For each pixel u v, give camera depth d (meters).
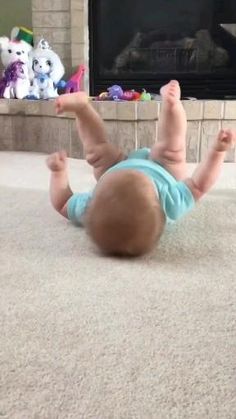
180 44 2.67
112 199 0.99
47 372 0.63
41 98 2.50
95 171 1.25
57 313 0.78
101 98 2.29
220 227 1.23
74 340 0.70
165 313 0.78
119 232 0.98
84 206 1.16
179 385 0.61
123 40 2.67
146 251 1.03
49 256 1.03
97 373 0.63
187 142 2.21
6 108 2.48
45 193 1.58
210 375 0.63
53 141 2.42
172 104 1.13
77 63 2.64
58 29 2.62
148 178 1.04
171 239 1.14
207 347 0.69
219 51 2.65
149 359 0.66
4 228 1.21
